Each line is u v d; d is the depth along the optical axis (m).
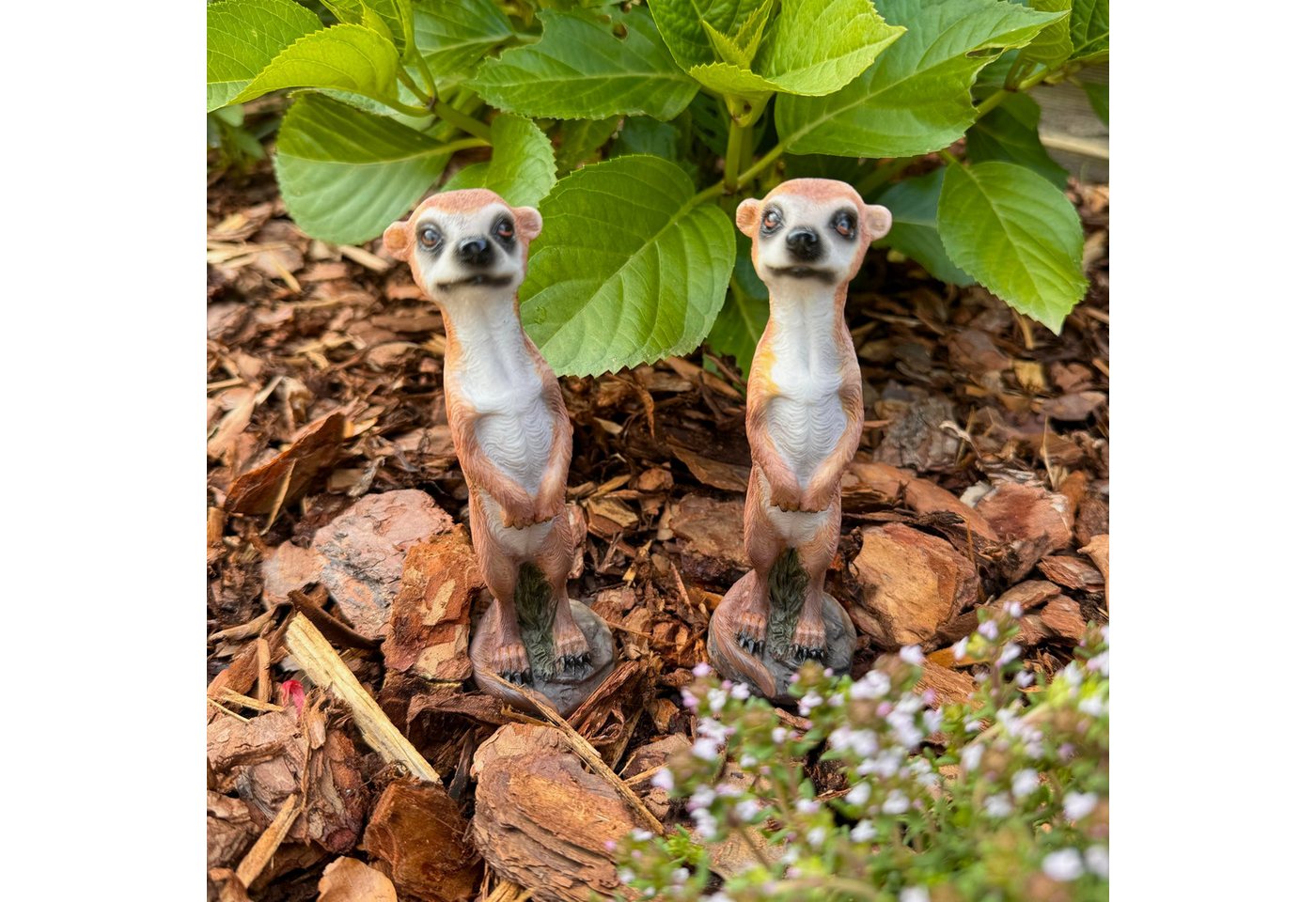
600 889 0.34
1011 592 0.47
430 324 0.62
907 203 0.59
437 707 0.41
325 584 0.46
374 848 0.37
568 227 0.46
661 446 0.53
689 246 0.48
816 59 0.43
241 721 0.40
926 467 0.54
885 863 0.27
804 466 0.39
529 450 0.38
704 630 0.45
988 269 0.49
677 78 0.50
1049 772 0.29
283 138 0.54
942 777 0.31
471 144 0.55
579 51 0.49
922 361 0.61
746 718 0.29
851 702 0.29
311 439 0.49
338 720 0.40
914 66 0.47
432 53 0.53
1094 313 0.64
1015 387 0.59
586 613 0.44
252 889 0.36
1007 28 0.45
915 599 0.45
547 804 0.35
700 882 0.28
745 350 0.55
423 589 0.44
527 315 0.45
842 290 0.38
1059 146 0.77
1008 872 0.23
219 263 0.65
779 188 0.37
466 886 0.36
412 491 0.49
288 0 0.48
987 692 0.31
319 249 0.67
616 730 0.41
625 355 0.45
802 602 0.42
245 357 0.59
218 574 0.47
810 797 0.29
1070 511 0.50
